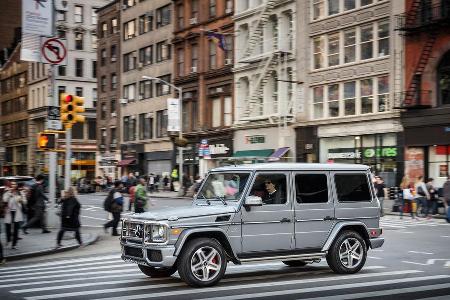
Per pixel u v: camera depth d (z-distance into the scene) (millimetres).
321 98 38781
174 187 51469
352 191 11188
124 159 64938
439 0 30906
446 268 11773
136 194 21625
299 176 10617
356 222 11078
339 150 37250
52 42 18719
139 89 62812
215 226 9688
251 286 9719
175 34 55719
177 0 55344
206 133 50094
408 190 26078
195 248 9500
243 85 46469
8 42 102875
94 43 82875
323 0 38625
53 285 10141
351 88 36656
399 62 33219
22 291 9594
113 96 68250
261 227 10078
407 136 32562
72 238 18281
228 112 48531
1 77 99875
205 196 10750
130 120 64688
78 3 81375
